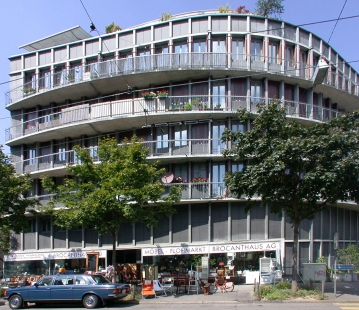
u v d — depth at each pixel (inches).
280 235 1072.8
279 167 672.4
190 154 1084.5
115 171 813.9
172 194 847.1
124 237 1137.4
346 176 678.5
